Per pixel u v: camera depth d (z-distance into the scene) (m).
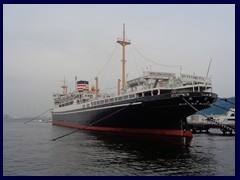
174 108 46.69
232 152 35.03
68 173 25.22
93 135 59.66
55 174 24.97
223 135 63.06
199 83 50.25
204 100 45.12
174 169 26.03
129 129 58.06
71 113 92.75
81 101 86.94
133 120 55.06
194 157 31.66
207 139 51.78
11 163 30.00
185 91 48.00
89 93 93.62
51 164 29.19
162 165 27.61
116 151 36.34
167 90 50.50
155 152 35.09
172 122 50.97
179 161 29.50
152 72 52.69
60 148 40.62
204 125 71.44
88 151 36.94
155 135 53.62
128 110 54.16
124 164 28.27
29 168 27.47
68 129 86.62
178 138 49.66
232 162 29.06
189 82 50.03
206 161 29.47
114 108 59.19
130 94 55.31
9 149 40.59
